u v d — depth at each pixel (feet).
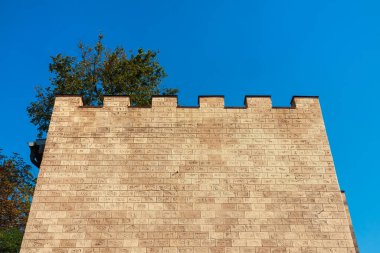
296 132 56.13
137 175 52.11
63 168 52.42
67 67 96.78
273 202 50.57
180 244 47.42
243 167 53.06
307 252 47.39
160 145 54.49
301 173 52.90
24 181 104.53
